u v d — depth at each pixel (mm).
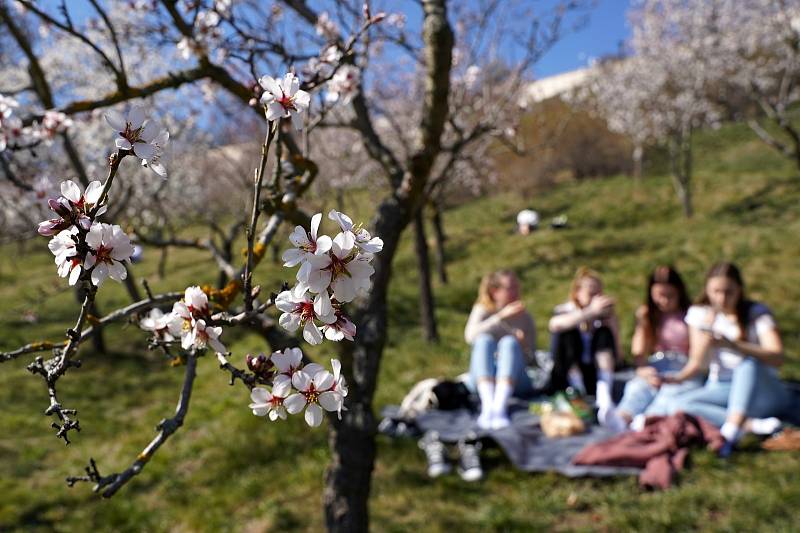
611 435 4906
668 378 4922
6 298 15391
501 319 5613
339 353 3201
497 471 4742
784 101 11367
